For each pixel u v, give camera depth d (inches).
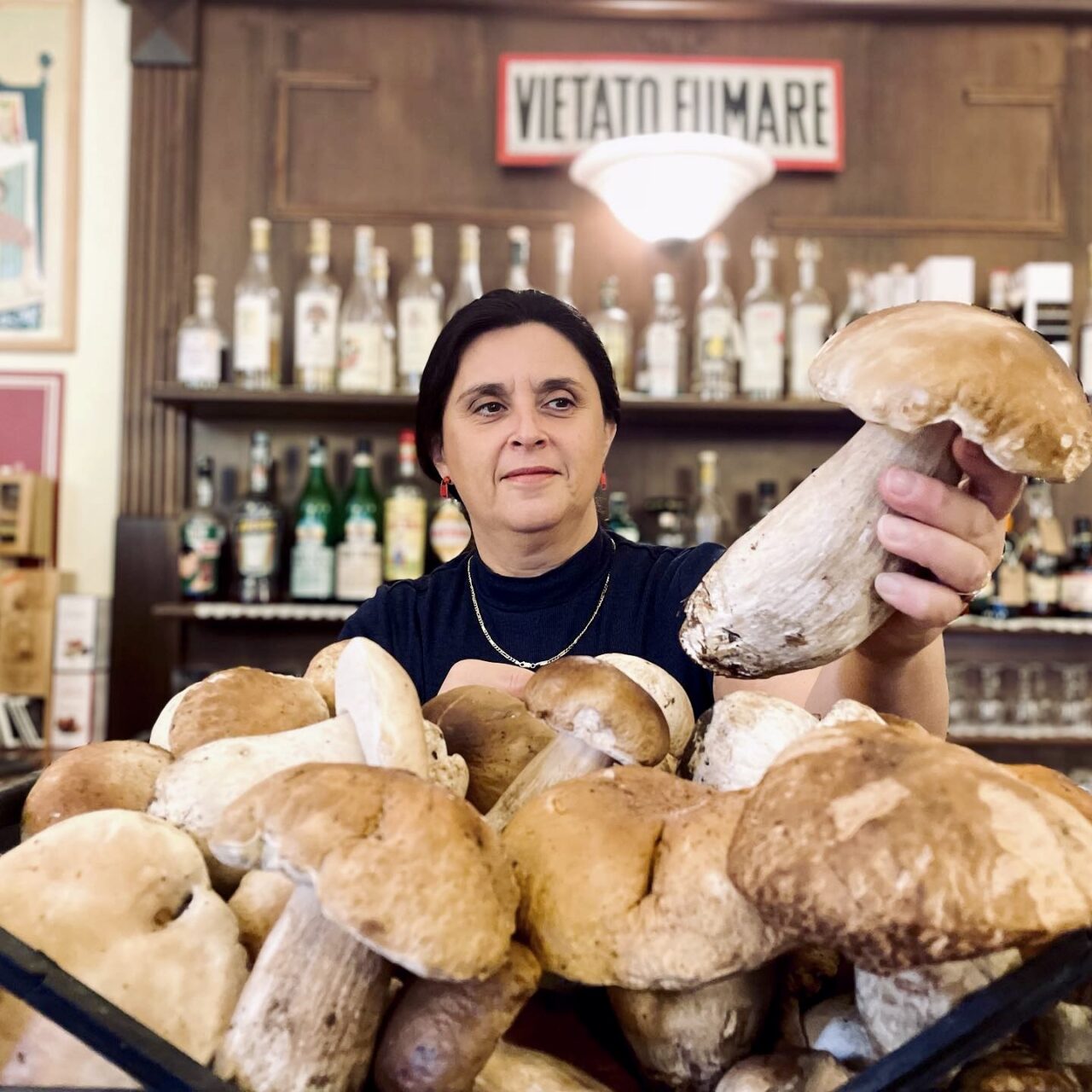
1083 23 78.5
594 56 75.1
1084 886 10.1
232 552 73.1
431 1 75.0
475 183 76.1
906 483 15.5
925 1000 11.8
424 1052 11.5
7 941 10.8
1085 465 13.8
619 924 12.1
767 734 16.3
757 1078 11.9
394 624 43.5
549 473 36.9
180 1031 11.8
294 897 12.7
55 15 76.5
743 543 17.1
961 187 77.6
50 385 75.8
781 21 77.1
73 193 76.1
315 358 69.1
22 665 70.6
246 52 75.7
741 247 76.7
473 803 17.7
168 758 16.6
